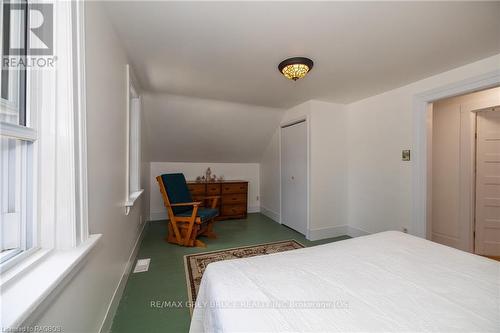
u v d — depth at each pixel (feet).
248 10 4.29
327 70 7.00
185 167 14.44
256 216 14.78
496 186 8.80
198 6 4.20
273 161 13.84
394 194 8.64
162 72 7.27
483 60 6.21
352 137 10.55
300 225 10.94
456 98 9.22
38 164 2.71
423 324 2.25
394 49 5.72
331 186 10.49
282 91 9.02
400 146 8.40
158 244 9.39
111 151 4.74
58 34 2.83
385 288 2.90
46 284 2.13
